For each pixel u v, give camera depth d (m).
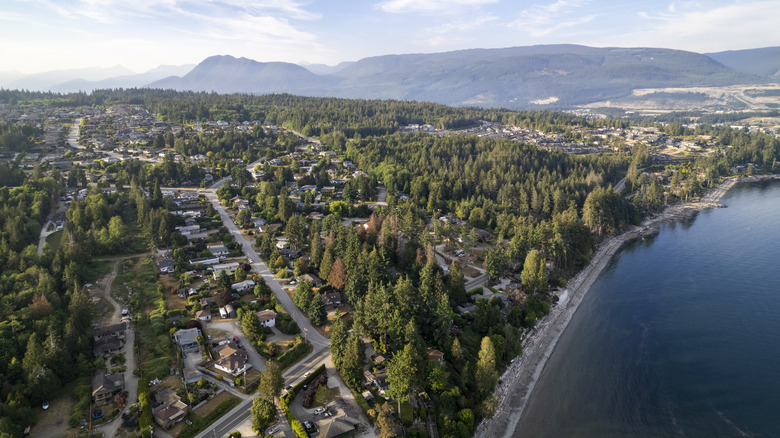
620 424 113.88
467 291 166.38
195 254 186.50
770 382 127.75
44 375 99.69
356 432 97.88
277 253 185.62
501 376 129.12
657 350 144.25
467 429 103.00
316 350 126.62
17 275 142.38
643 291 185.25
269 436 92.25
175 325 133.75
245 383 109.00
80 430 92.94
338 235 181.88
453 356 125.19
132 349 121.75
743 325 157.38
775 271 199.62
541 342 148.62
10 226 172.88
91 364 111.94
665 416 116.38
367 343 130.75
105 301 146.88
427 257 174.38
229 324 137.25
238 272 165.50
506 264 183.50
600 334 153.88
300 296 146.00
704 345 146.25
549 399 122.50
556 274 188.50
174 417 95.88
